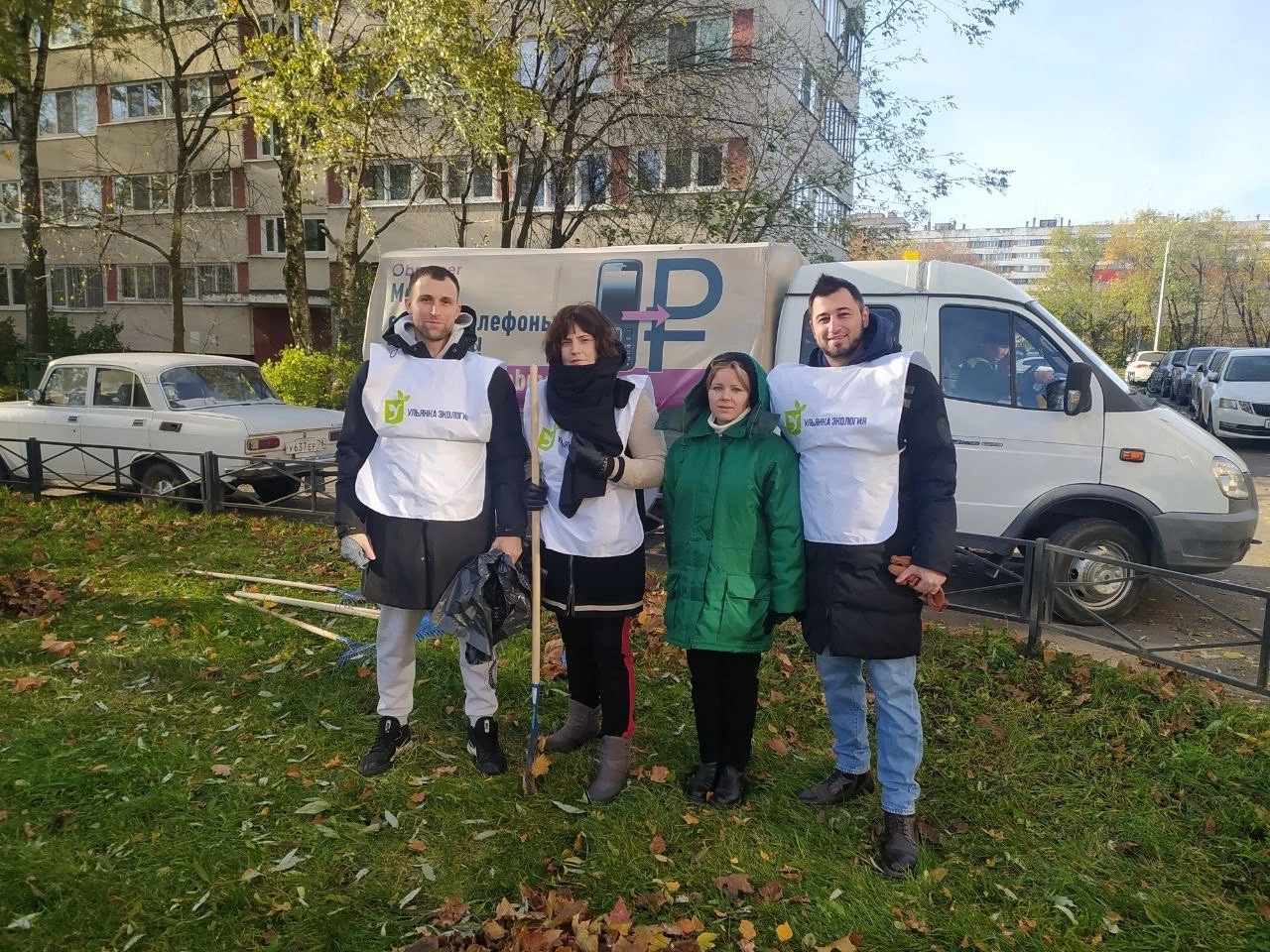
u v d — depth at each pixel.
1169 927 2.79
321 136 13.23
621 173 14.26
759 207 12.86
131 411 9.09
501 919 2.68
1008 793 3.56
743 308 6.52
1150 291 54.72
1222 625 6.14
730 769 3.41
